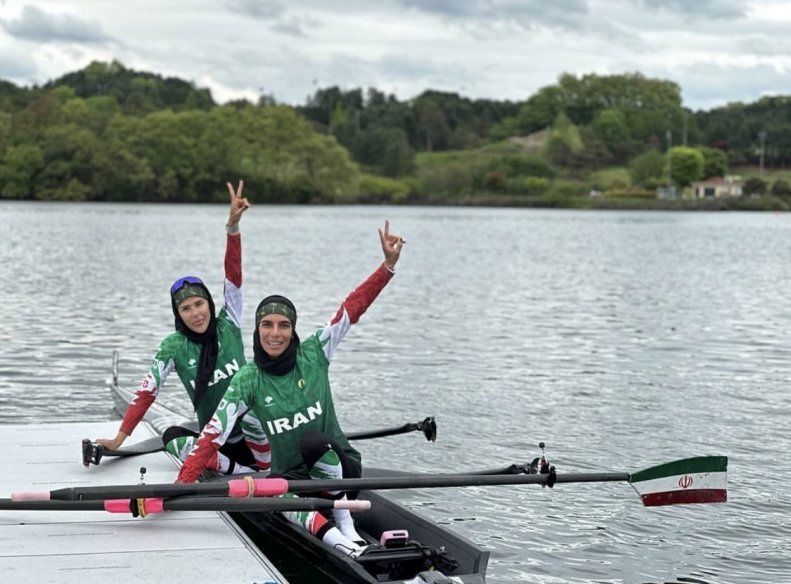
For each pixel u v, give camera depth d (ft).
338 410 46.80
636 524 31.89
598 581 27.30
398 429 32.19
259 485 22.91
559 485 35.86
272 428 24.82
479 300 95.55
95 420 43.96
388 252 25.39
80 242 176.96
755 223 375.45
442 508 33.22
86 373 54.65
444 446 40.60
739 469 37.73
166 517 25.53
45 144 453.58
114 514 25.66
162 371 29.01
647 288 111.45
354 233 236.02
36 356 59.41
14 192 445.78
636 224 349.20
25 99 556.10
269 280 112.47
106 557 22.56
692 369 58.75
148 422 36.55
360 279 115.24
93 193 454.40
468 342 68.18
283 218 334.85
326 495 24.85
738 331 75.97
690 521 32.14
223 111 522.88
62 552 22.84
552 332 73.97
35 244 168.86
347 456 25.02
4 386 50.83
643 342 69.56
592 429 43.57
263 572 21.81
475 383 53.62
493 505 33.58
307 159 516.73
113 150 459.32
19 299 88.53
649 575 27.76
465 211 490.90
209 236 203.31
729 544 30.22
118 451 30.53
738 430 43.62
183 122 483.92
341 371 56.44
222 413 24.52
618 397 50.29
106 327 72.08
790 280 124.88
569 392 51.42
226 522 25.20
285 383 24.71
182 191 480.64
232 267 28.76
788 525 31.86
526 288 108.99
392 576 22.93
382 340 68.28
